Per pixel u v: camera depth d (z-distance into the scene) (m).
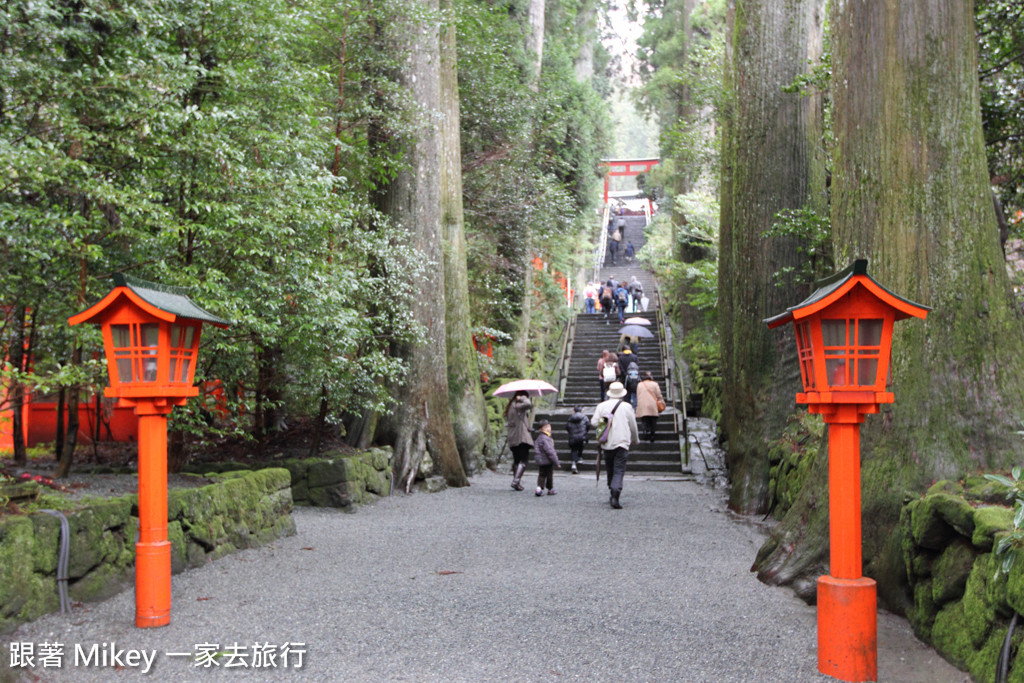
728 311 12.77
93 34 6.01
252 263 7.16
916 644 4.33
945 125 5.55
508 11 18.50
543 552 6.86
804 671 3.84
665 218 26.94
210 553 6.16
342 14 10.16
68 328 6.02
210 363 7.36
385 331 11.26
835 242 6.12
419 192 12.00
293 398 9.81
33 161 4.93
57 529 4.52
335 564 6.28
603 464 14.88
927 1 5.65
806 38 10.09
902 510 4.75
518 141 16.50
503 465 15.12
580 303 29.30
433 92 12.05
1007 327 5.28
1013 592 3.28
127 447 10.07
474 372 14.27
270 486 7.39
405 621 4.68
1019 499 3.39
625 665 3.93
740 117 10.38
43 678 3.66
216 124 6.19
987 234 5.46
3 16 5.15
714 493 11.70
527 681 3.70
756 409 9.87
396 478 11.31
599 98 21.61
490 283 17.22
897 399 5.36
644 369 21.88
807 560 5.54
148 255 6.59
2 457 7.92
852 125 5.95
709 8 22.77
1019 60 8.08
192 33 7.02
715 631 4.52
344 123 10.82
